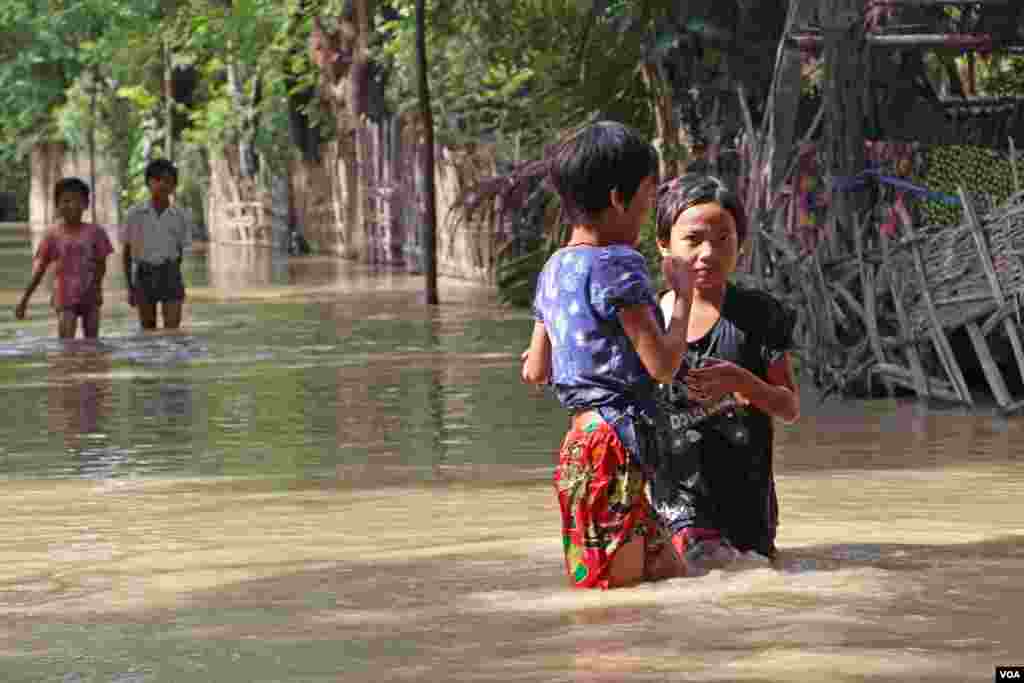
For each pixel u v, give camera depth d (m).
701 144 22.73
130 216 25.59
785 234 17.44
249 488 11.35
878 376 16.22
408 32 36.75
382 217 43.28
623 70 24.23
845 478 11.27
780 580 7.75
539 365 8.16
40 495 11.23
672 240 8.34
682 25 22.77
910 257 15.84
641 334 7.63
